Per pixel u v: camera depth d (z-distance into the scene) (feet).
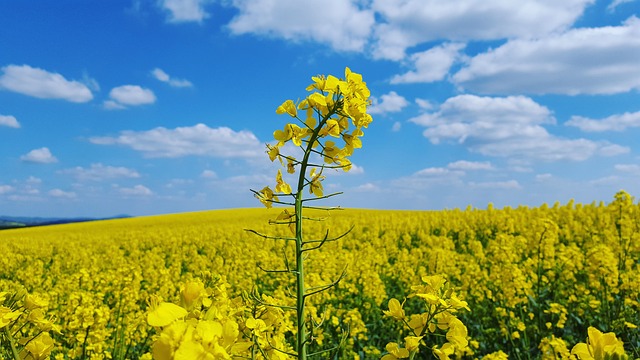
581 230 51.39
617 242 33.91
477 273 27.25
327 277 28.19
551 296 27.71
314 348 19.62
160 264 41.52
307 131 7.77
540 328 22.35
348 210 150.51
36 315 8.04
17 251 68.49
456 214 76.18
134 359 20.08
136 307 22.77
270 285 35.19
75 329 17.06
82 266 49.67
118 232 98.89
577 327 23.85
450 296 7.29
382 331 24.52
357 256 38.52
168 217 153.69
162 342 3.44
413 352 7.12
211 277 9.67
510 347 21.58
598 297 25.95
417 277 30.73
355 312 22.48
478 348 21.99
